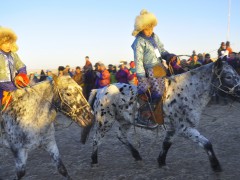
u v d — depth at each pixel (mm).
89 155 6621
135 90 5492
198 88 5039
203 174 5117
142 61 5176
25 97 4438
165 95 5121
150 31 5199
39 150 7121
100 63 13062
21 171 4367
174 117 5094
